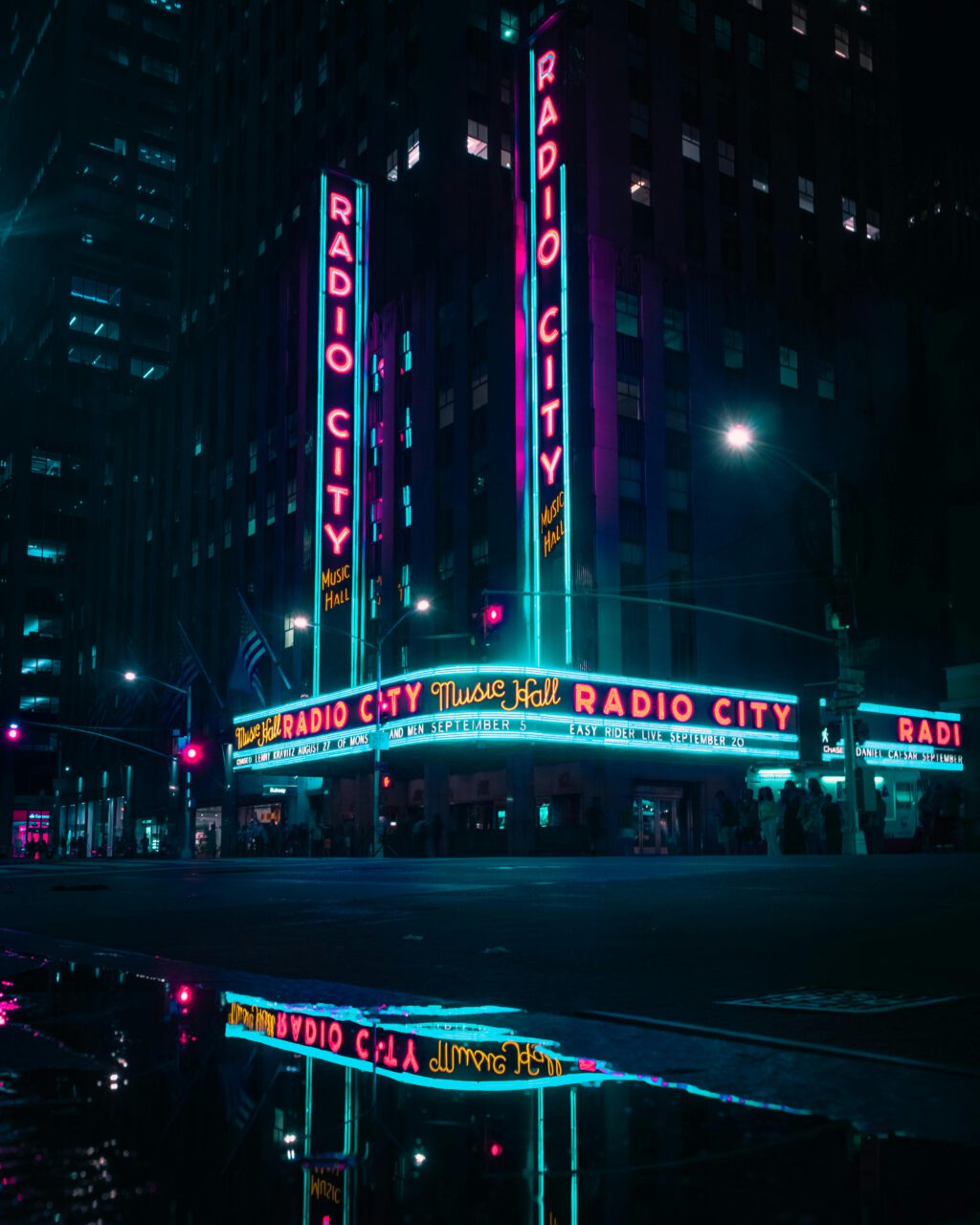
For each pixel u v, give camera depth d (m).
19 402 117.38
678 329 57.34
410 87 65.00
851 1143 2.42
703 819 53.84
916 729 57.38
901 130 73.06
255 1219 1.85
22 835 109.88
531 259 52.94
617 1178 2.14
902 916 9.73
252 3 87.94
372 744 48.25
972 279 68.75
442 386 58.12
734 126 63.78
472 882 17.30
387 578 60.16
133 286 125.88
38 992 5.29
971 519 39.69
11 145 146.38
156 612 88.00
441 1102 2.81
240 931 9.77
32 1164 2.19
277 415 73.19
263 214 81.94
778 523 58.84
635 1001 5.41
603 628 50.94
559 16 52.03
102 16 130.00
